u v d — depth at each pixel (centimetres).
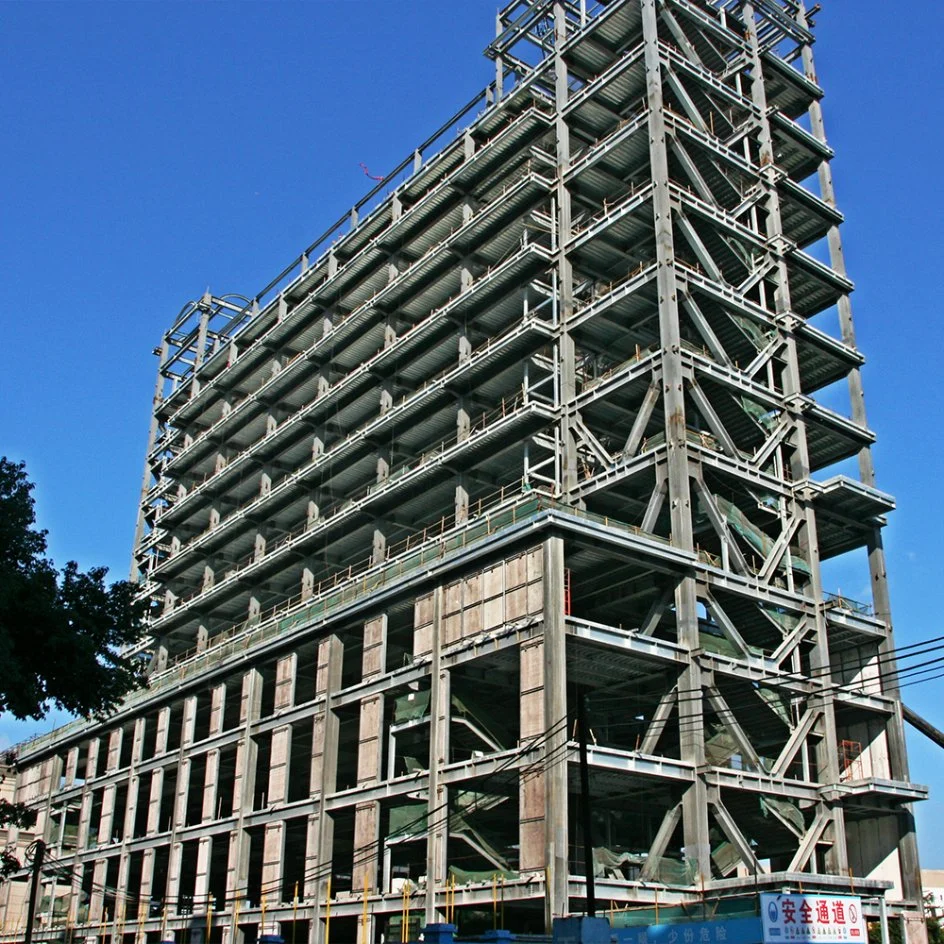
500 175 7481
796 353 6750
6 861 4856
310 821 6253
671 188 6269
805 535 6206
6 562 3916
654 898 4769
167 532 11125
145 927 7606
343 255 9225
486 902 4847
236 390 10381
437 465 6912
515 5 7731
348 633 6669
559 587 5044
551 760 4725
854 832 6056
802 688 5759
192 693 8000
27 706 3712
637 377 5938
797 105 7881
